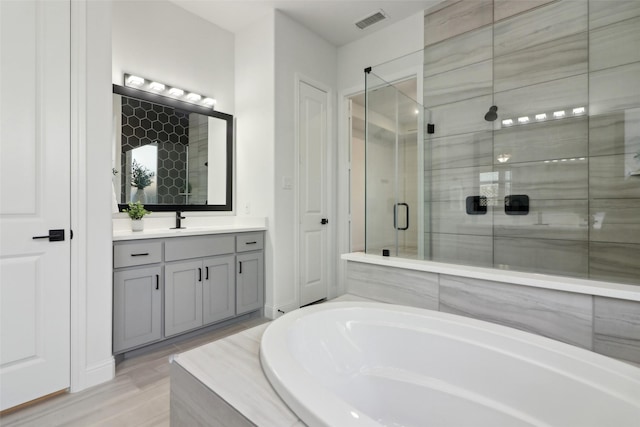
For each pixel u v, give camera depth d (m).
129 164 2.36
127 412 1.46
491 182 2.31
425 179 2.55
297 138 2.95
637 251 1.82
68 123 1.60
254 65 2.88
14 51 1.45
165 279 2.09
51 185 1.55
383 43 3.03
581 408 0.89
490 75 2.35
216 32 2.94
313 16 2.83
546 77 2.12
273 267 2.75
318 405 0.68
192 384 0.88
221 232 2.43
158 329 2.05
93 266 1.69
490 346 1.10
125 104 2.35
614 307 1.09
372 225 2.05
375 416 1.23
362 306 1.40
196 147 2.77
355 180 4.34
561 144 2.05
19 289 1.47
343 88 3.36
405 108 2.44
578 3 2.00
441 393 1.15
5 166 1.43
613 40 1.90
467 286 1.43
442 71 2.59
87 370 1.66
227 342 1.09
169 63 2.62
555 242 2.06
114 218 2.25
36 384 1.50
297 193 2.95
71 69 1.61
